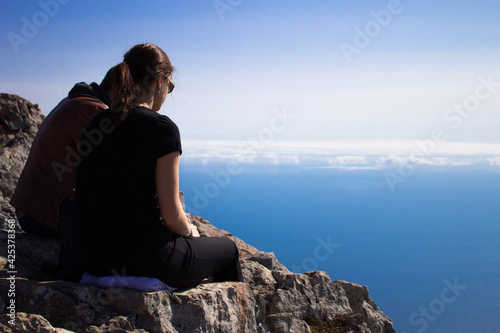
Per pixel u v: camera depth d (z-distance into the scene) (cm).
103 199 213
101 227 214
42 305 215
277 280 351
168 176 215
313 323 330
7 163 426
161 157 214
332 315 341
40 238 304
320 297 346
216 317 240
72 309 215
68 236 246
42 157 290
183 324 226
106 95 303
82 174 221
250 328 267
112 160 213
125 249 214
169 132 216
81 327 209
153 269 219
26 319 195
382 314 378
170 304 225
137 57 227
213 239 254
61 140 287
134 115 214
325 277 362
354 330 339
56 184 290
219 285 259
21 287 219
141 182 213
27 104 514
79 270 248
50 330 195
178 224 224
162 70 229
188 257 231
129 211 212
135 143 212
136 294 218
